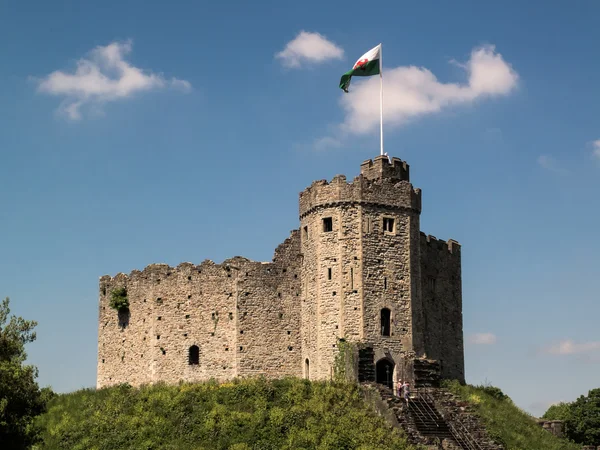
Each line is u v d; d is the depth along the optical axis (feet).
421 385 269.64
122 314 308.40
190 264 294.87
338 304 270.87
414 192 285.64
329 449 220.02
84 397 268.21
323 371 270.46
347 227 274.98
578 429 331.98
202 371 286.46
